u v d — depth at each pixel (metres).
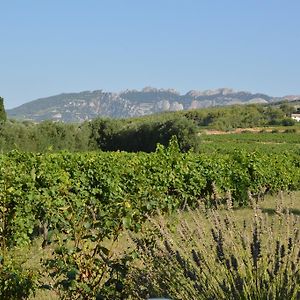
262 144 95.75
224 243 4.63
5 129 52.69
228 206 4.98
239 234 4.81
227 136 116.50
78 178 16.48
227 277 4.28
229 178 23.52
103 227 5.37
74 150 60.81
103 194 16.70
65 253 5.16
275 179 27.62
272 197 26.42
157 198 6.39
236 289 4.12
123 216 5.43
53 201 11.27
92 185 16.78
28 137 54.72
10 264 6.18
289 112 168.88
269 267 4.42
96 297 4.91
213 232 4.61
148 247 5.27
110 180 16.73
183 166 21.48
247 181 24.47
